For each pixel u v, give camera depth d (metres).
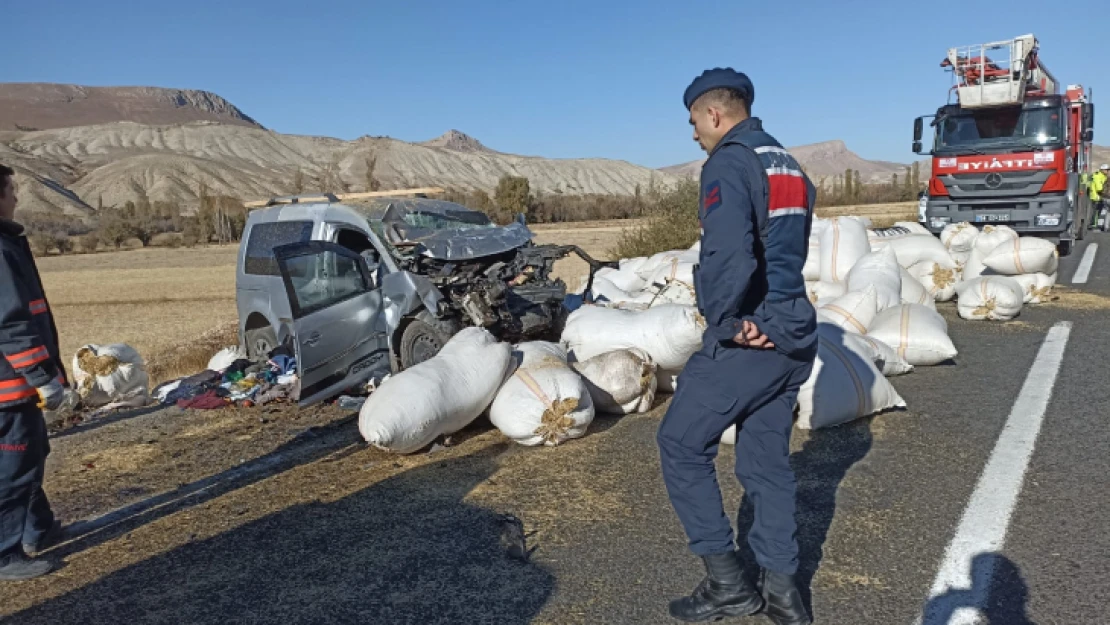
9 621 3.43
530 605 3.23
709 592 2.98
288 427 6.40
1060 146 13.60
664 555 3.58
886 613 2.98
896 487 4.16
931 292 9.74
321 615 3.27
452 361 5.35
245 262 8.79
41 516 4.16
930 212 14.95
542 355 5.65
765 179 2.73
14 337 3.74
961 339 7.75
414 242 7.36
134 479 5.36
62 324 21.47
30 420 3.91
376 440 4.86
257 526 4.29
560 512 4.14
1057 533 3.52
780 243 2.76
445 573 3.56
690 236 16.42
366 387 7.12
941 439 4.84
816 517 3.86
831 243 8.68
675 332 5.79
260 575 3.69
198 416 7.02
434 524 4.12
